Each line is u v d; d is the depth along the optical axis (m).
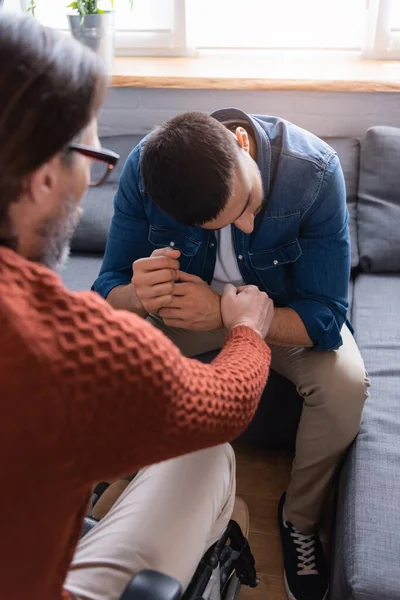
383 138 2.09
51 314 0.69
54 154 0.71
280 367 1.61
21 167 0.69
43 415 0.66
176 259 1.34
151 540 1.02
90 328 0.70
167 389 0.75
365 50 2.48
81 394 0.68
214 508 1.11
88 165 0.79
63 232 0.80
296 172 1.33
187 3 2.51
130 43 2.63
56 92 0.68
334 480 1.62
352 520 1.28
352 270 2.10
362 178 2.13
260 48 2.60
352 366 1.51
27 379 0.65
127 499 1.09
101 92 0.74
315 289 1.43
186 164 1.05
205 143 1.06
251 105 2.38
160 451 0.79
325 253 1.40
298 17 2.52
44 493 0.69
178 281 1.35
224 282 1.51
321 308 1.42
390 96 2.28
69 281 2.06
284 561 1.59
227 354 1.03
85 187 0.79
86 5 2.32
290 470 1.86
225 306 1.24
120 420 0.71
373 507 1.29
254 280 1.47
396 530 1.24
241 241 1.40
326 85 2.23
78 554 1.02
